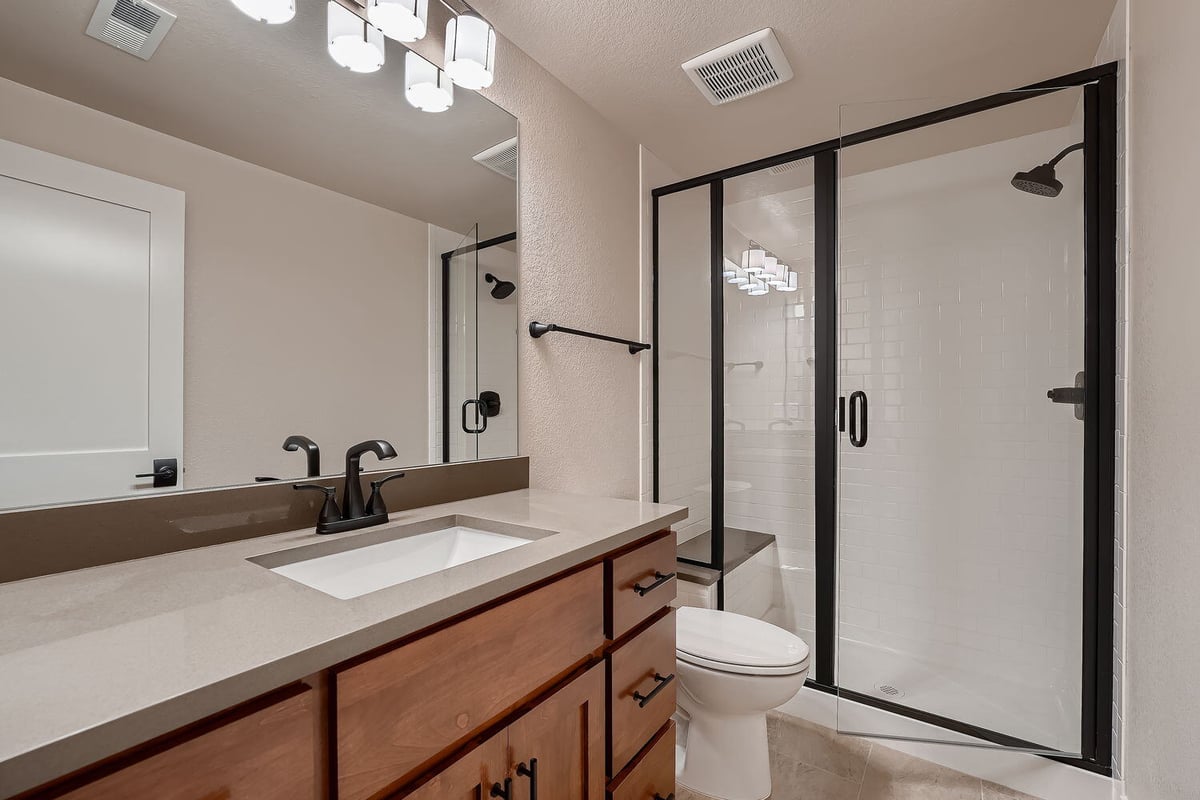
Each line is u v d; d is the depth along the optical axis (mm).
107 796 464
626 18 1558
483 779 805
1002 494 1727
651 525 1224
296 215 1182
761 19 1557
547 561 914
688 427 2453
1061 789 1622
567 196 1898
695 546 2461
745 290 2412
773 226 2367
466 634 779
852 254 1892
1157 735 1267
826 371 2223
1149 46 1313
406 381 1387
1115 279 1584
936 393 1800
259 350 1112
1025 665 1691
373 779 657
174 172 1004
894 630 1849
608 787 1089
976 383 1754
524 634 879
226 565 888
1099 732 1596
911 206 1815
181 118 1016
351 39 1280
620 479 2189
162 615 678
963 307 1764
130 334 940
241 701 532
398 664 688
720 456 2439
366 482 1271
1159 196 1257
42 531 832
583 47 1688
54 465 853
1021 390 1701
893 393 1854
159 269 979
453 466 1476
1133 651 1430
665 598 1277
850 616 1900
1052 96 1640
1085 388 1629
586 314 1994
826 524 2215
